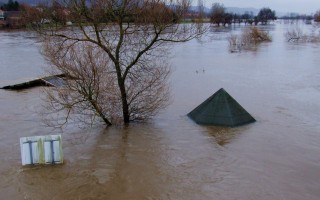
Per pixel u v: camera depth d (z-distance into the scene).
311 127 16.72
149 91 17.34
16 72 32.66
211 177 11.80
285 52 49.09
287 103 21.23
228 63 38.56
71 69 15.11
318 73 31.89
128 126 16.80
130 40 16.25
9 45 57.28
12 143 14.67
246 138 15.24
